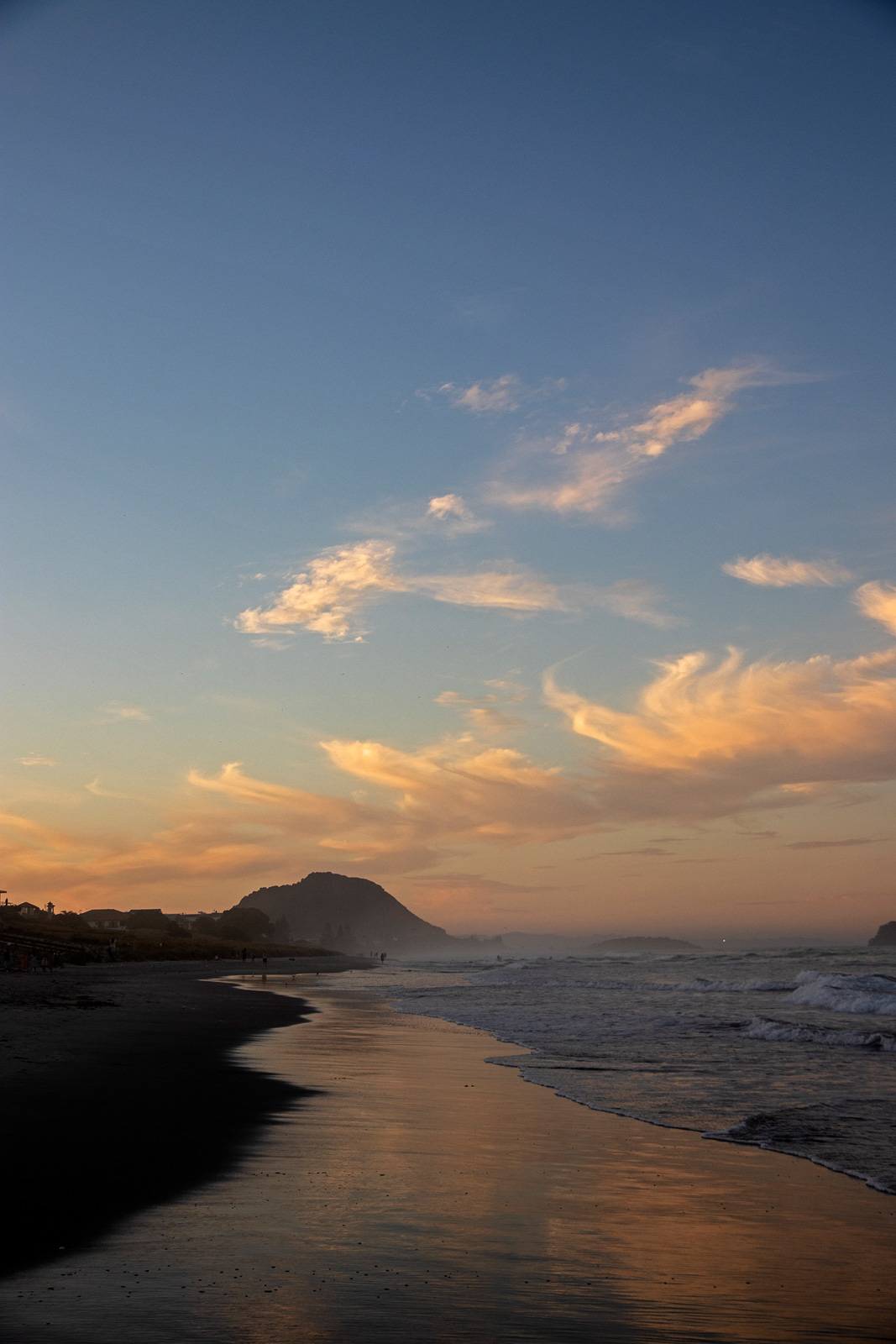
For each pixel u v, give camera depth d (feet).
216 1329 19.22
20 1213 27.14
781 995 154.20
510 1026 96.94
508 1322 20.38
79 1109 42.96
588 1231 27.50
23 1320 19.43
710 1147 39.27
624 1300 22.00
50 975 196.85
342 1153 36.40
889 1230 28.02
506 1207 29.68
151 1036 77.30
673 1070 62.80
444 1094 52.13
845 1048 75.77
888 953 434.30
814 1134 41.70
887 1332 20.38
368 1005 132.87
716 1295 22.50
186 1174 32.04
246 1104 46.44
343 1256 24.50
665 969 287.28
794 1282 23.56
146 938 520.01
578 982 212.02
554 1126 43.39
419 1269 23.70
